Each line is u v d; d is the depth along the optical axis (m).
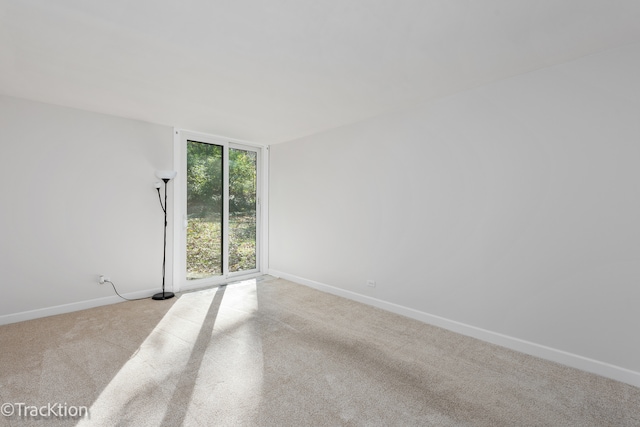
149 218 4.03
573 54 2.27
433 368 2.36
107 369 2.28
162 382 2.12
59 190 3.37
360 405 1.92
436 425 1.75
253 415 1.81
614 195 2.21
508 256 2.71
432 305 3.24
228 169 4.84
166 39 2.04
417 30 1.94
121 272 3.81
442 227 3.14
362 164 3.89
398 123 3.51
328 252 4.36
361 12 1.75
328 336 2.91
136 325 3.09
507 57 2.31
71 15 1.78
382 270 3.70
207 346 2.67
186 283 4.39
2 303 3.08
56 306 3.37
